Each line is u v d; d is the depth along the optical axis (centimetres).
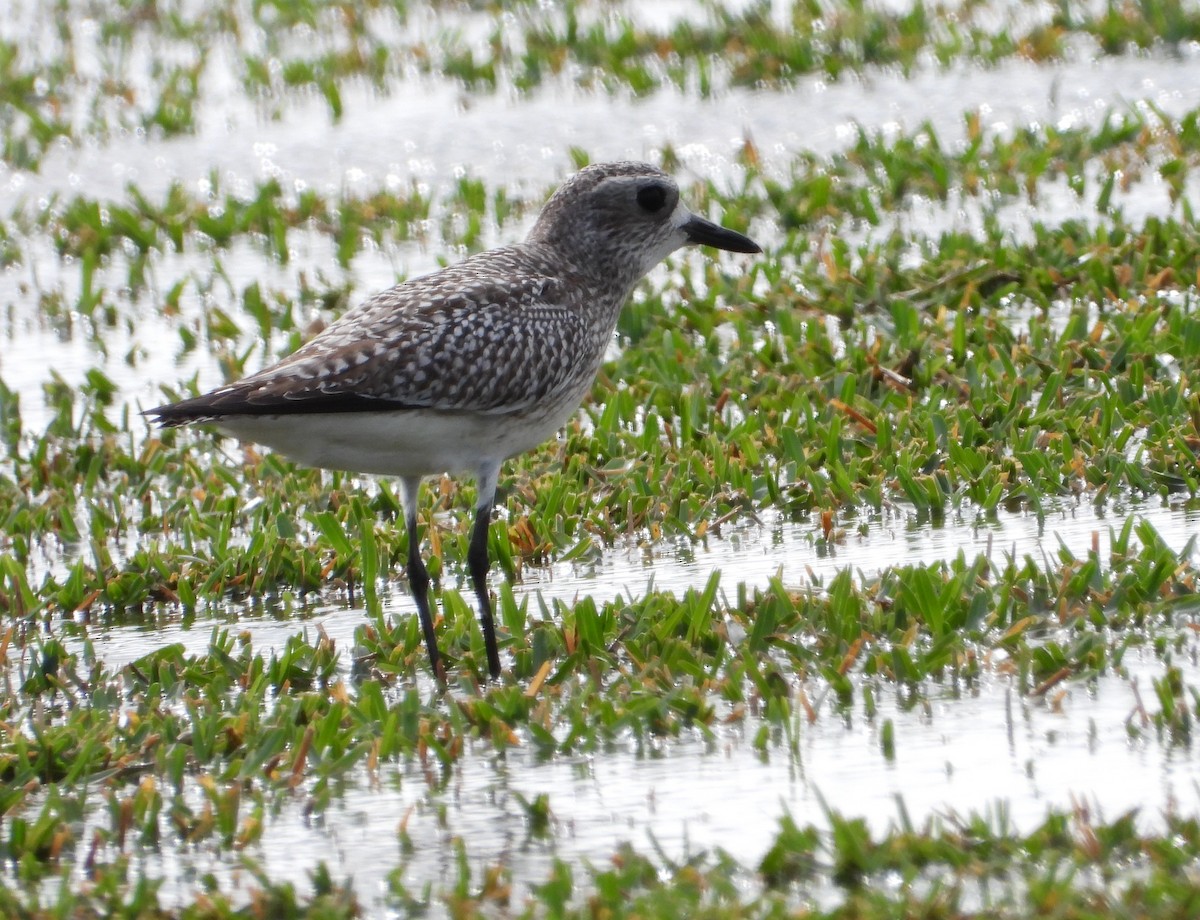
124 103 2544
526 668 1038
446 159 2223
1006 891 762
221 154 2312
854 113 2227
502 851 836
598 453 1359
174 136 2395
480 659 1062
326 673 1058
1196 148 1902
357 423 1040
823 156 2073
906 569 1081
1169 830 790
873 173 1947
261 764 923
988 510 1209
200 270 1906
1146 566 1064
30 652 1128
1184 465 1222
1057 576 1072
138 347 1692
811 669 996
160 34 2923
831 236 1798
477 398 1068
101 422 1508
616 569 1188
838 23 2494
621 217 1186
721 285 1655
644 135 2231
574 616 1052
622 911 755
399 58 2642
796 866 793
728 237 1225
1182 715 887
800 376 1434
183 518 1325
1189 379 1352
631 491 1277
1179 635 990
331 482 1355
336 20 2883
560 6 2834
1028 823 819
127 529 1338
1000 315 1538
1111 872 767
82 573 1212
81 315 1780
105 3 3139
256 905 786
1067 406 1348
